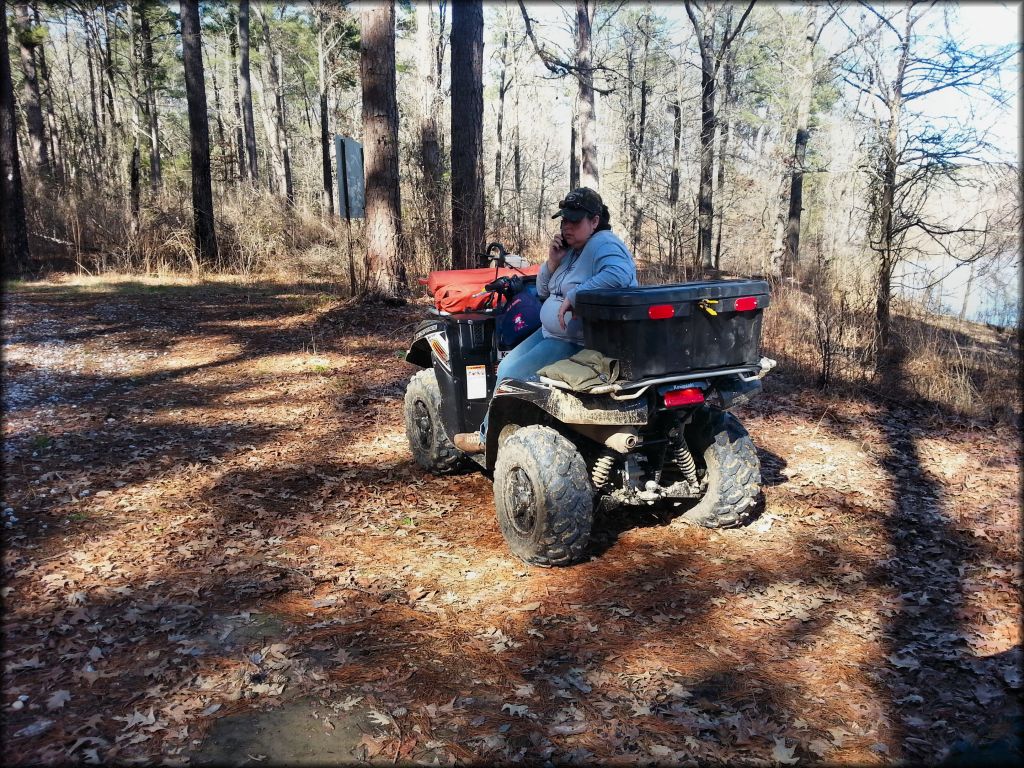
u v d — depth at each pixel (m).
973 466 5.75
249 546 4.27
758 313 3.83
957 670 3.02
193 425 6.81
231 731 2.68
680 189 23.02
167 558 4.11
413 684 2.95
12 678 2.99
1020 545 4.27
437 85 22.66
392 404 7.45
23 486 5.22
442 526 4.61
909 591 3.73
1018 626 3.37
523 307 4.73
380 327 10.94
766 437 6.46
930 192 9.36
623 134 27.08
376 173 11.77
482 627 3.39
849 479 5.43
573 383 3.58
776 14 23.61
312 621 3.44
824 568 3.98
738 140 25.75
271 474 5.53
